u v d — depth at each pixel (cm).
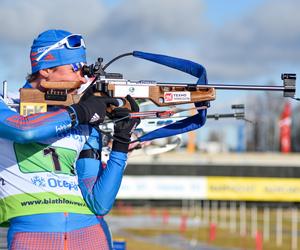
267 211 7212
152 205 7762
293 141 13138
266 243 4600
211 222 6222
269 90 613
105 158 757
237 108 785
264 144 12988
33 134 534
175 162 7550
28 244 554
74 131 581
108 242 641
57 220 561
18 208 564
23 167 566
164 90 611
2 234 967
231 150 10306
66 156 574
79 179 595
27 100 577
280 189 6794
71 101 585
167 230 5397
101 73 604
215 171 7662
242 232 5331
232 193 6812
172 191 6788
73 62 594
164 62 632
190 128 646
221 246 4353
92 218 592
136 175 7381
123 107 598
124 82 607
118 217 6631
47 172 568
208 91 612
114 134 596
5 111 552
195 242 4566
